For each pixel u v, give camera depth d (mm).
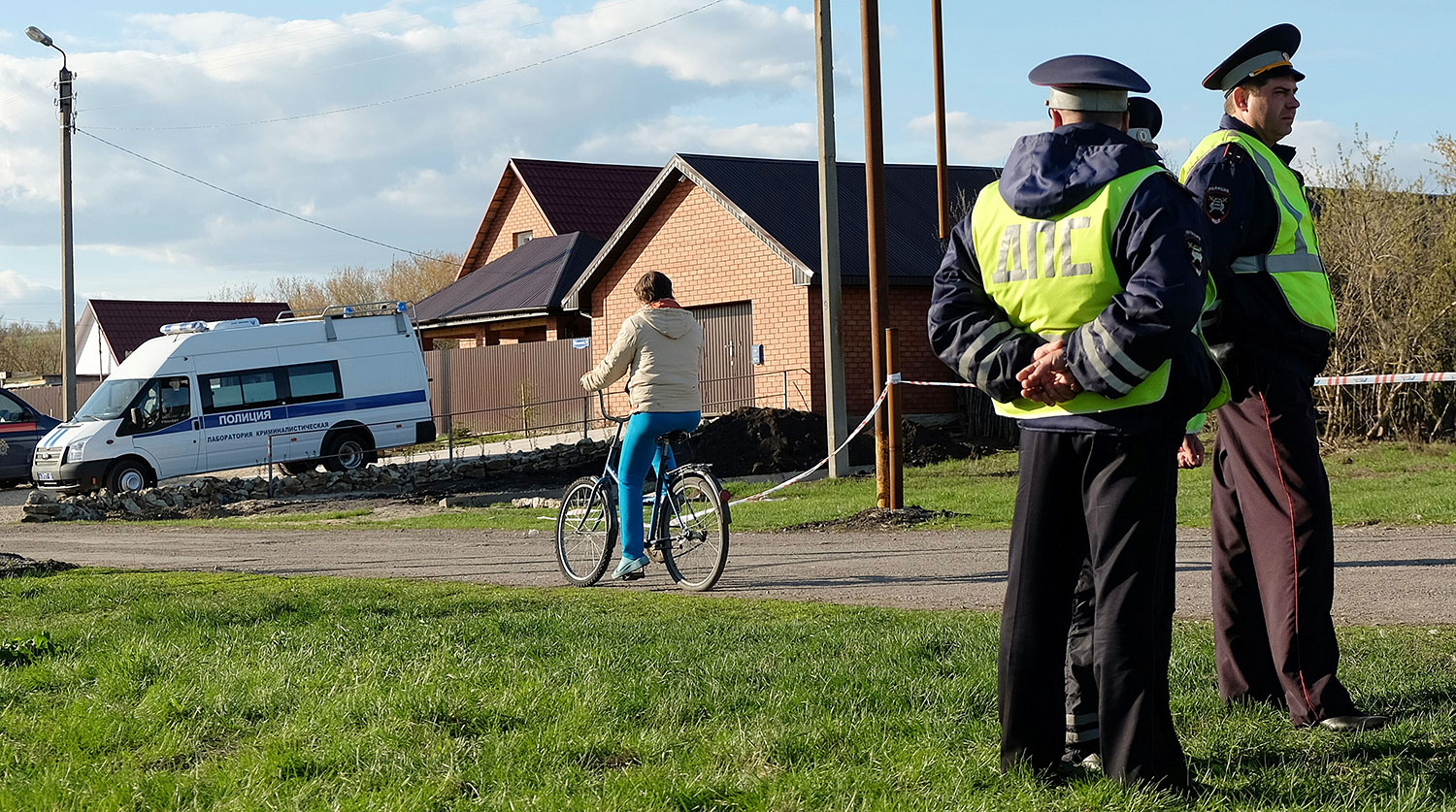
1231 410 4398
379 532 14836
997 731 4090
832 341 18547
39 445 22828
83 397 37562
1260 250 4289
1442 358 19188
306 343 24406
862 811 3480
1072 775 3705
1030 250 3551
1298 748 3977
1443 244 19203
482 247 42938
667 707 4523
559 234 38469
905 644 5523
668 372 8234
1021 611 3684
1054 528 3652
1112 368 3334
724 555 8188
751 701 4609
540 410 30906
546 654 5594
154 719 4609
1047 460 3623
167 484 25250
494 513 16375
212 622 6738
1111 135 3521
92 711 4719
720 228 26406
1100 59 3576
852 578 8656
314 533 15180
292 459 24078
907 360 25406
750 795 3635
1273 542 4297
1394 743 3936
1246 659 4461
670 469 8570
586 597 7816
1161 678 3562
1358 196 19656
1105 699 3570
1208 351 3650
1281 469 4281
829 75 17500
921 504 14008
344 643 5898
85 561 11984
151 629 6484
